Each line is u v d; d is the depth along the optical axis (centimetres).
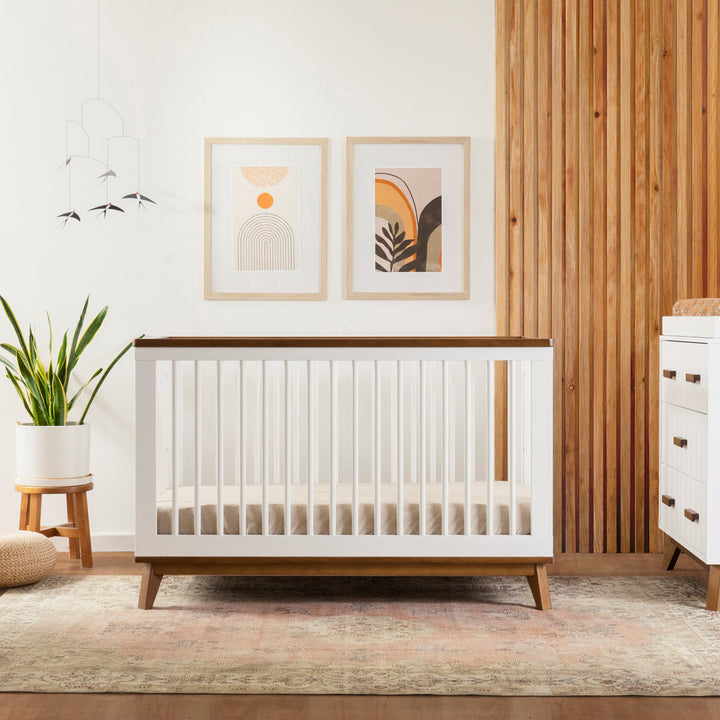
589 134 333
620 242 335
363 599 269
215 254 334
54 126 331
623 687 199
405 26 332
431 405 333
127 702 191
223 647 224
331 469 262
